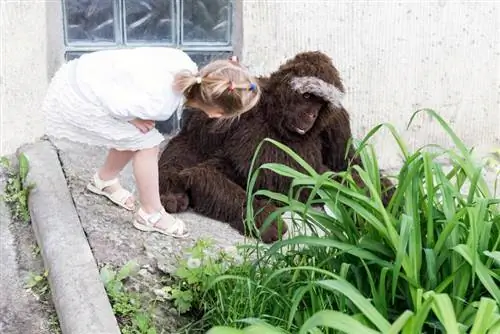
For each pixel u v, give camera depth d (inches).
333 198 102.6
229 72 115.8
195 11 167.5
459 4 168.9
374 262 97.7
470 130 180.2
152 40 168.7
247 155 137.9
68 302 109.5
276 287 106.6
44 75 159.6
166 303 113.9
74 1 160.9
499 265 96.4
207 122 141.2
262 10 161.5
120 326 107.3
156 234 131.7
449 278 91.7
